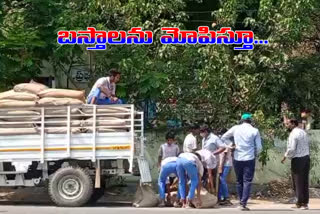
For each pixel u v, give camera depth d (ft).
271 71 45.78
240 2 46.70
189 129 45.14
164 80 44.65
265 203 40.98
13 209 34.99
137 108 47.47
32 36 44.24
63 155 36.40
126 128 36.63
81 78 50.03
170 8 45.83
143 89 44.21
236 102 46.34
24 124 36.47
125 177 45.57
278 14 44.16
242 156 35.88
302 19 44.14
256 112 44.91
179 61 45.70
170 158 37.60
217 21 45.91
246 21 45.47
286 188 46.32
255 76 45.03
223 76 44.27
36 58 45.93
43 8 46.44
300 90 48.24
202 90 45.52
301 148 37.04
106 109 36.65
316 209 37.27
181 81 46.34
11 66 44.93
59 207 36.24
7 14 46.65
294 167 37.24
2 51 44.47
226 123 46.16
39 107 36.52
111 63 45.98
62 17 44.83
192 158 36.19
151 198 37.22
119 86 44.37
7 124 36.50
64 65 49.47
